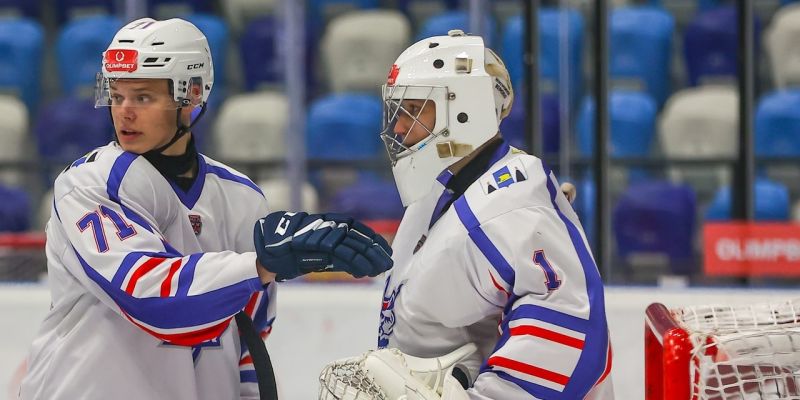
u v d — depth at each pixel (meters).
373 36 24.52
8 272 16.31
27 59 24.61
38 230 20.91
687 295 14.79
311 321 14.69
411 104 8.01
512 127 20.47
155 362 7.75
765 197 20.75
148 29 7.67
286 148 20.75
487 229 7.60
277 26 23.64
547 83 22.36
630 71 24.53
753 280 16.81
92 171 7.61
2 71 24.53
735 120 23.02
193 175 8.17
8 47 24.52
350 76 24.66
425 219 8.20
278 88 24.05
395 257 8.43
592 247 17.98
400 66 8.01
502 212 7.62
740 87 17.91
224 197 8.38
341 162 20.94
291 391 14.69
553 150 21.42
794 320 7.73
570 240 7.73
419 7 25.56
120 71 7.53
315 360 14.66
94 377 7.66
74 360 7.70
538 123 18.61
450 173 8.12
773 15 24.08
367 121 23.28
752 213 18.08
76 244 7.37
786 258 16.44
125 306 7.20
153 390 7.74
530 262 7.45
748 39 17.77
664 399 7.17
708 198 21.34
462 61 7.90
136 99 7.64
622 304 14.39
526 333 7.32
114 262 7.20
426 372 7.64
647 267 20.28
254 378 8.75
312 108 23.62
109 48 7.63
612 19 24.62
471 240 7.64
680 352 7.05
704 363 7.00
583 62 22.30
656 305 8.08
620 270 20.23
